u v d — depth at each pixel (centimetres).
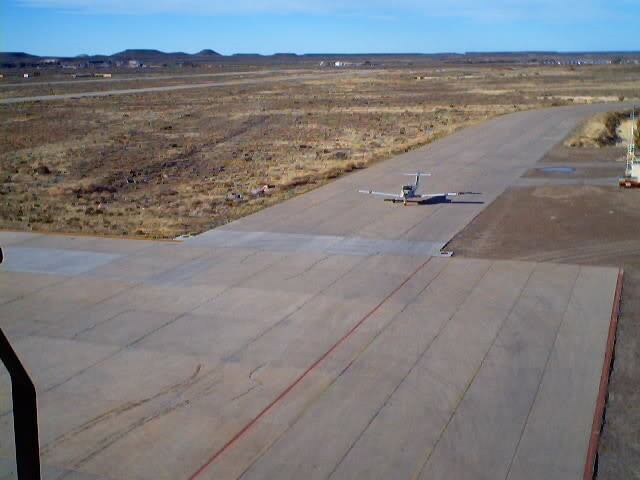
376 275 2141
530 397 1359
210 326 1777
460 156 4553
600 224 2686
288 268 2236
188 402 1387
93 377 1510
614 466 1128
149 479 1131
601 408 1309
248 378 1484
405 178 3809
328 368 1517
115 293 2041
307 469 1145
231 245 2542
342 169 4166
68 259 2402
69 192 3834
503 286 2005
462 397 1367
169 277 2180
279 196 3475
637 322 1717
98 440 1255
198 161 5009
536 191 3359
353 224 2806
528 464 1135
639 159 3478
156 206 3456
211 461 1177
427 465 1141
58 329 1780
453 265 2220
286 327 1753
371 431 1253
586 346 1586
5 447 1217
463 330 1698
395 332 1698
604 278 2047
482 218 2852
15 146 5856
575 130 5656
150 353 1627
